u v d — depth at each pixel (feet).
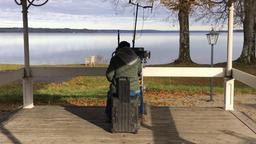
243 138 22.03
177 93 52.08
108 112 24.61
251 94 52.80
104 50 219.41
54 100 44.21
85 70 29.53
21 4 28.45
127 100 22.76
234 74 28.12
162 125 24.86
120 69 22.67
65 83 63.57
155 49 232.73
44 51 239.30
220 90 54.60
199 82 67.56
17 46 349.41
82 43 426.10
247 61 95.20
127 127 22.90
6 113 28.73
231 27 28.25
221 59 151.94
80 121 25.86
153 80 68.39
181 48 99.04
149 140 21.67
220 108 30.14
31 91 29.96
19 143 21.13
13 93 50.85
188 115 27.66
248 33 95.30
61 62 140.26
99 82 64.69
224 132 23.24
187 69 28.84
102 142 21.31
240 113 28.19
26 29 29.04
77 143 21.16
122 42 23.88
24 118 26.66
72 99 45.06
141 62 23.39
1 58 174.09
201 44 327.67
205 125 24.85
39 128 24.09
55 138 22.03
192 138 22.02
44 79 69.87
